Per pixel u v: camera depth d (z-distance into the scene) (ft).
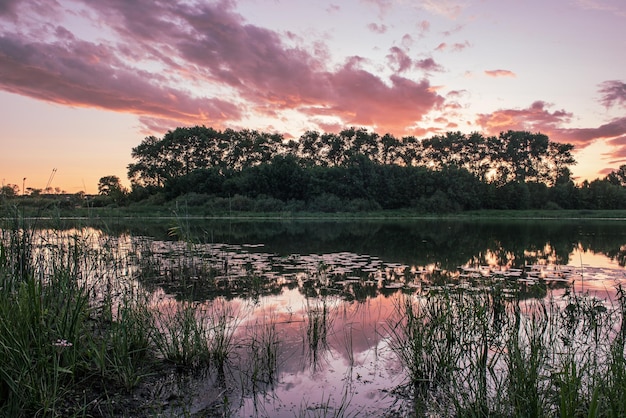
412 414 11.03
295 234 68.69
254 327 18.03
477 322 16.62
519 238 62.39
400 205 164.76
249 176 155.22
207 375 13.24
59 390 11.18
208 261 35.73
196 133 190.29
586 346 15.89
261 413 10.97
